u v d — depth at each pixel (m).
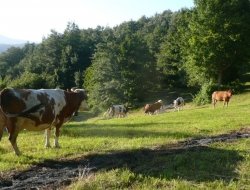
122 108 53.47
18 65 160.88
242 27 56.78
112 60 81.94
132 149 15.26
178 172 11.90
